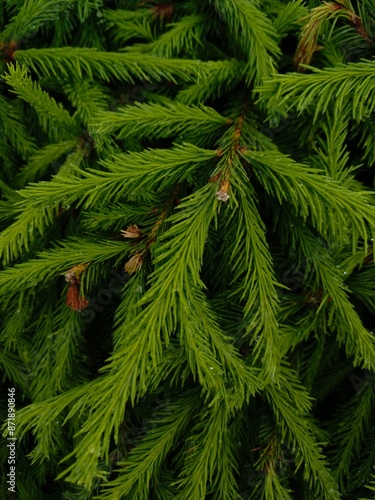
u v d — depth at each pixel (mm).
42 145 618
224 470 550
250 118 569
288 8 562
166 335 495
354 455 596
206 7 608
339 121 551
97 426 482
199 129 557
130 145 584
